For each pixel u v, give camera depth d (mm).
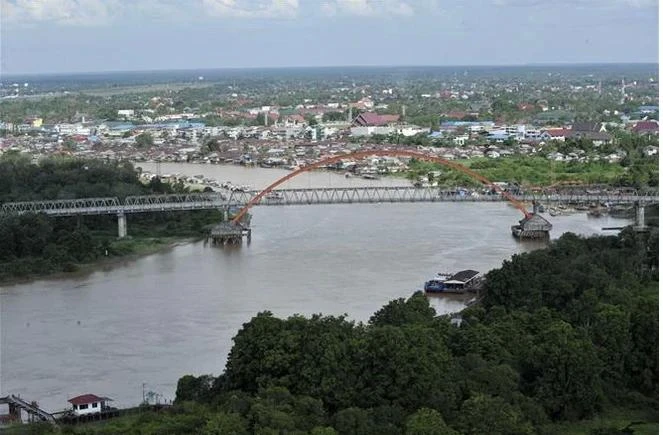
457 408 194250
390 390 197375
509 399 198250
